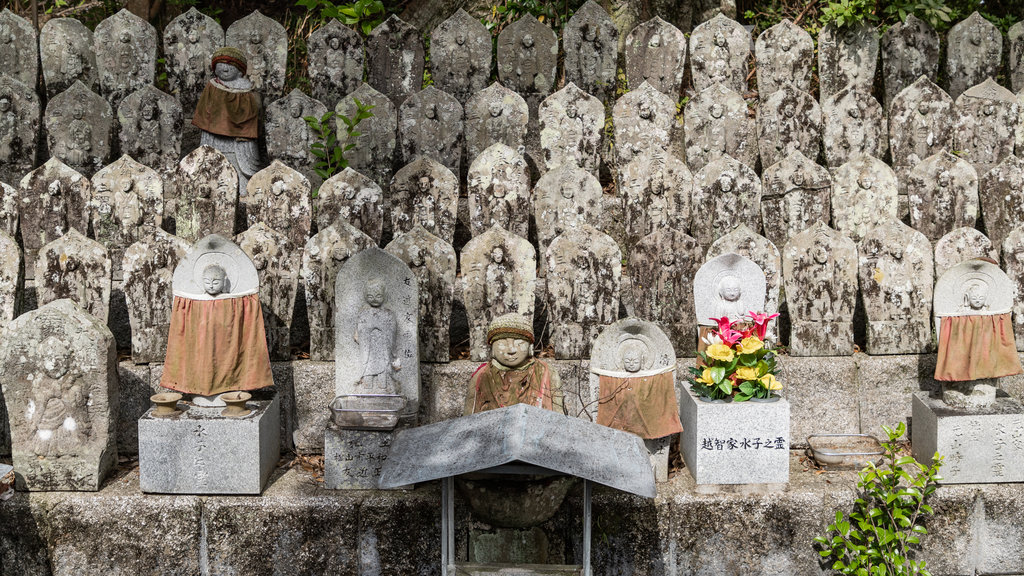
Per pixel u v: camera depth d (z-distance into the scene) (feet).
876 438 18.07
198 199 19.77
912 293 18.48
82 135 21.68
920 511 16.01
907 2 24.31
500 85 22.43
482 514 15.03
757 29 26.84
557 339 18.47
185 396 17.26
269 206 19.52
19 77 22.79
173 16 27.37
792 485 16.48
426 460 12.67
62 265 18.13
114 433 16.93
